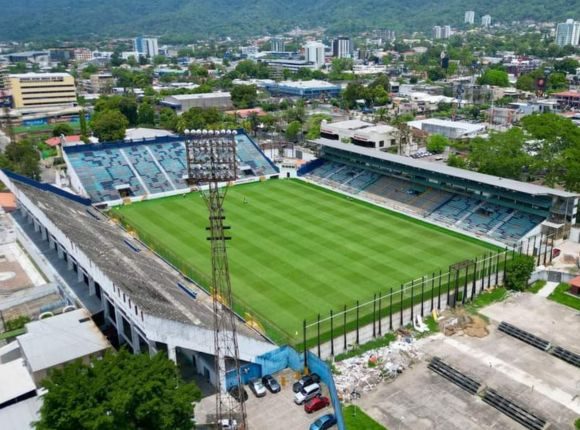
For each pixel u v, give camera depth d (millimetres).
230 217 126688
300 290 89750
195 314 71750
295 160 180125
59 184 151000
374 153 143250
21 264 103562
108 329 77312
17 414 58219
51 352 66062
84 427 44875
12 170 155375
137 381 48062
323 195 142750
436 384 65188
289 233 115875
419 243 109125
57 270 95125
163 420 47688
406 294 87125
